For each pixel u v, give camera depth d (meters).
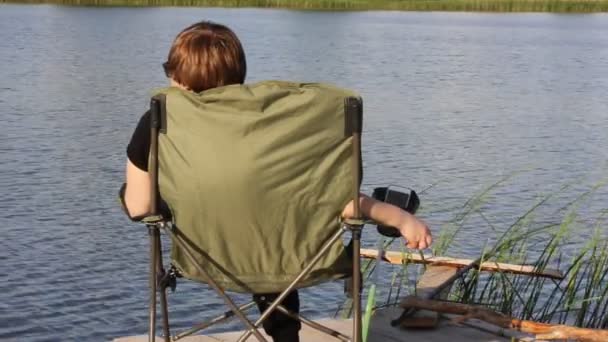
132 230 12.88
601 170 18.30
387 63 39.06
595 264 7.59
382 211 3.88
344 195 3.80
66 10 64.94
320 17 68.06
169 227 3.80
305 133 3.72
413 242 3.89
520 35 56.47
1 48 39.62
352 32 55.53
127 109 24.70
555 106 28.22
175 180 3.76
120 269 11.20
